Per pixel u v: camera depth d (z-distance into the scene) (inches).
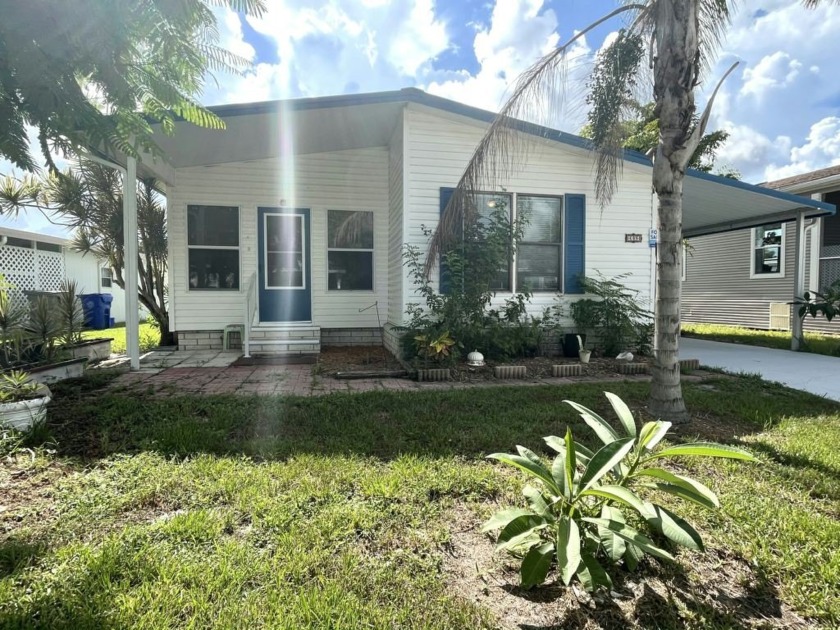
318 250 319.6
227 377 213.0
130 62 81.4
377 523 83.6
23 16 66.4
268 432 132.0
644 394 179.3
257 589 65.8
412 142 251.9
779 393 191.0
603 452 70.8
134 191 224.4
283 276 315.9
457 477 101.3
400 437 128.7
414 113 251.1
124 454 112.9
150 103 93.4
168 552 73.4
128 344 230.8
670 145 145.7
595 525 72.7
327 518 84.4
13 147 76.3
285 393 177.6
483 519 86.4
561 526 64.2
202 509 87.3
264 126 238.7
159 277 341.7
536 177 271.1
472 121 254.7
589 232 279.7
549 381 211.8
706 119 147.5
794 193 423.5
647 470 71.9
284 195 313.1
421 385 199.9
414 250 253.3
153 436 124.1
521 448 80.6
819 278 413.4
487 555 75.9
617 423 146.4
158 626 58.4
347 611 61.4
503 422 142.8
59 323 226.5
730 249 505.0
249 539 77.9
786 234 439.5
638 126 295.9
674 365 150.0
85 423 136.3
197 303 306.0
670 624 61.7
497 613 63.3
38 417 125.7
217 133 233.8
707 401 170.6
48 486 96.7
